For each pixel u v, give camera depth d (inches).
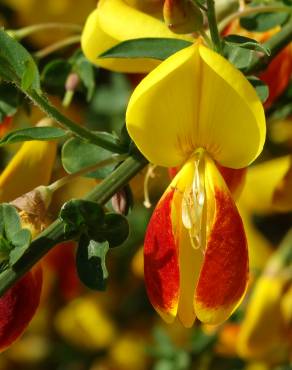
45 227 8.4
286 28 9.2
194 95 8.3
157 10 9.1
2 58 8.4
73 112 10.7
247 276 8.3
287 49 9.6
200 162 8.5
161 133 8.4
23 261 8.2
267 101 9.6
